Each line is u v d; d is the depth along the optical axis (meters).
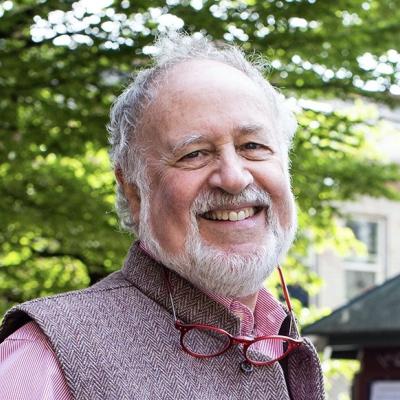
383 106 7.60
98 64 6.71
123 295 2.08
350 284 16.11
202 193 2.06
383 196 8.13
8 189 7.09
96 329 1.97
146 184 2.13
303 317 8.60
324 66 7.06
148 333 2.02
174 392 1.96
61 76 6.69
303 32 6.80
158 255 2.10
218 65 2.17
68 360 1.91
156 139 2.11
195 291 2.08
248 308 2.16
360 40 6.94
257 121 2.11
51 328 1.94
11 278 7.73
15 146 6.80
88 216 7.12
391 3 7.08
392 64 7.11
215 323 2.07
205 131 2.06
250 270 2.05
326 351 5.21
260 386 2.05
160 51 2.22
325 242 8.57
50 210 7.08
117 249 7.36
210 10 6.52
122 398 1.90
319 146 7.49
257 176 2.11
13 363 1.93
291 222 2.17
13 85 6.69
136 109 2.17
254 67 2.27
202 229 2.07
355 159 8.09
